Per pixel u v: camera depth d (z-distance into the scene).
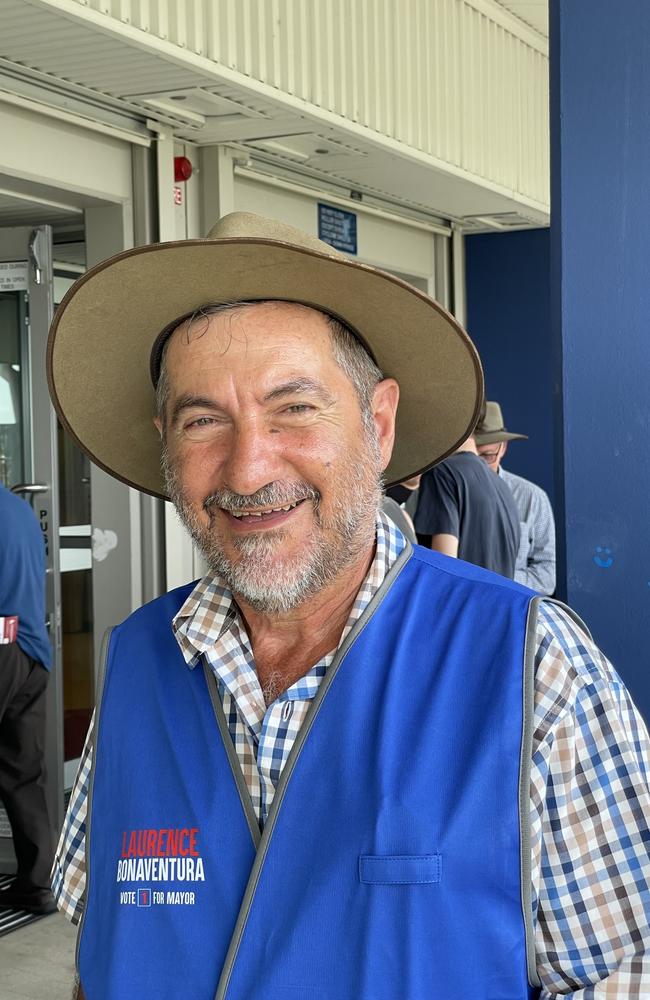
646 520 1.74
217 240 1.07
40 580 3.72
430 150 5.12
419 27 5.02
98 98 4.08
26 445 4.15
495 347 7.12
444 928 0.95
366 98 4.62
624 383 1.75
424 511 3.98
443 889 0.96
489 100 5.66
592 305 1.77
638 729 1.02
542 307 6.99
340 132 4.53
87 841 1.17
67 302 1.21
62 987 3.15
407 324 1.17
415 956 0.95
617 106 1.75
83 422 1.39
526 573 4.70
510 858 0.96
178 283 1.13
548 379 7.00
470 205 6.21
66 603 4.85
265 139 4.68
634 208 1.74
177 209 4.67
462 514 3.97
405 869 0.97
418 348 1.21
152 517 4.56
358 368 1.17
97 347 1.28
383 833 0.98
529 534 4.72
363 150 4.87
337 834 1.00
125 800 1.13
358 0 4.56
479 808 0.97
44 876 3.73
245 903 1.01
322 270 1.09
